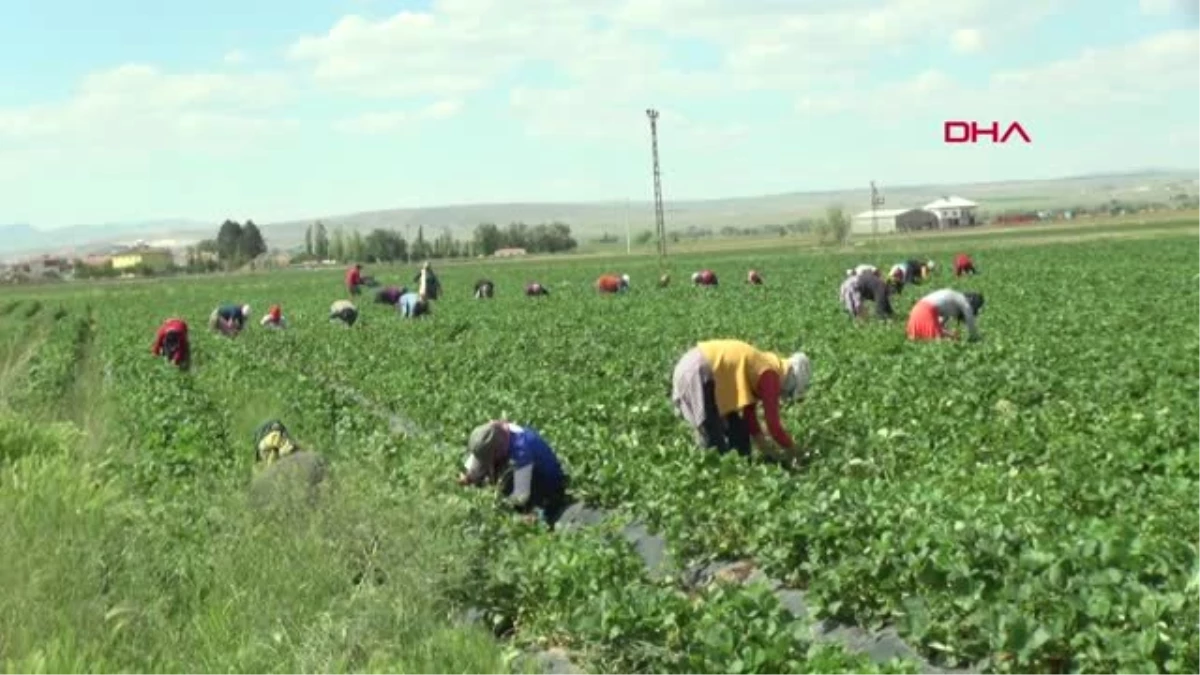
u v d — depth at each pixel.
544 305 49.81
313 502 12.23
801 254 104.50
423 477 12.92
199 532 12.09
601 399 19.72
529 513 13.05
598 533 11.40
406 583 10.16
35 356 32.28
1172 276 45.62
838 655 7.95
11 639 9.11
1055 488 11.99
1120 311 31.12
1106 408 16.11
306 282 102.25
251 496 12.63
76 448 16.56
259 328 45.19
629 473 13.80
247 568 10.72
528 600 10.31
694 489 12.62
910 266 44.16
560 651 9.70
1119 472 12.62
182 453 16.67
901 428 15.58
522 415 18.66
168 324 30.45
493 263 132.38
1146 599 7.73
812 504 11.09
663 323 36.25
